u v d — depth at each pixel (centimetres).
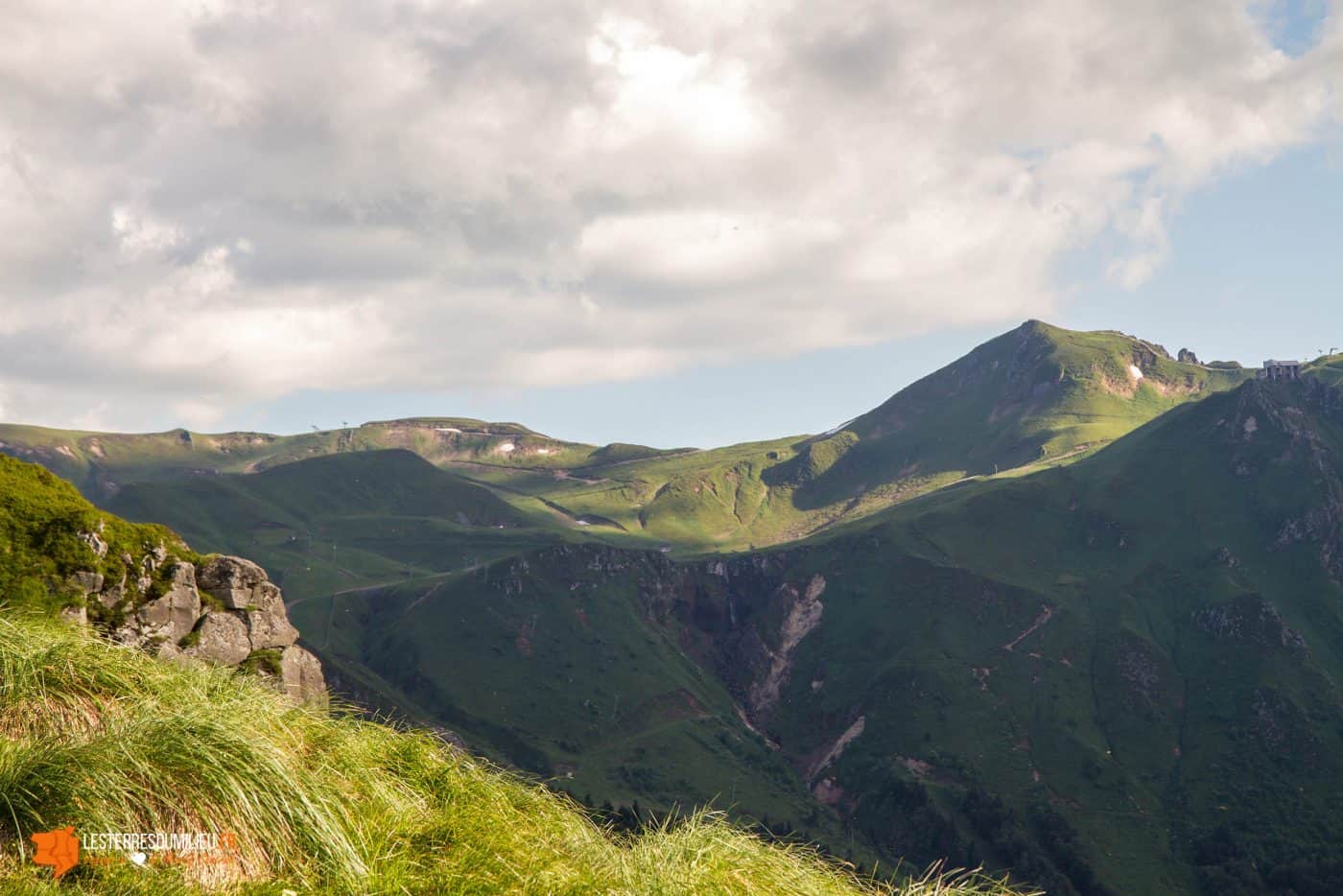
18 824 901
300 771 1095
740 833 1226
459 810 1180
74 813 916
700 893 1070
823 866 1233
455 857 1066
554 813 1284
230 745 1045
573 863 1123
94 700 1133
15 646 1137
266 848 998
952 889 1162
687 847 1155
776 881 1155
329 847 1007
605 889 1061
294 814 1019
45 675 1120
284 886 955
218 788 992
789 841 1255
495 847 1094
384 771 1248
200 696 1182
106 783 944
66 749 963
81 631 1281
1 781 918
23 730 1062
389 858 1032
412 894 992
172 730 1029
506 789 1294
